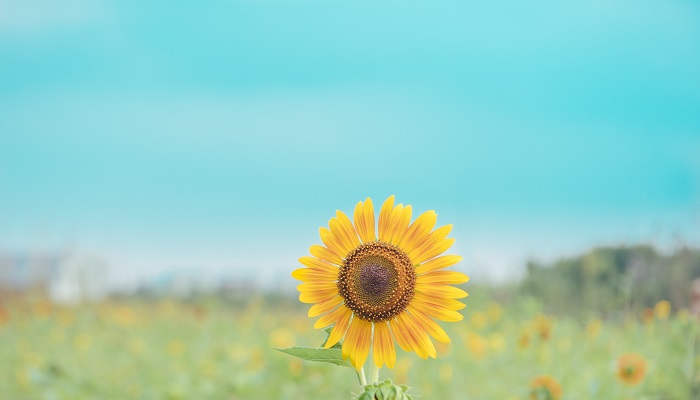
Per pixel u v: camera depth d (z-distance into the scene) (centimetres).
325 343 143
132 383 594
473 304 645
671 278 601
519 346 530
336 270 145
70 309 894
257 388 512
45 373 622
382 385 128
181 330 811
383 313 139
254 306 848
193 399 526
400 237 147
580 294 671
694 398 449
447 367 521
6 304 873
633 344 542
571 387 470
